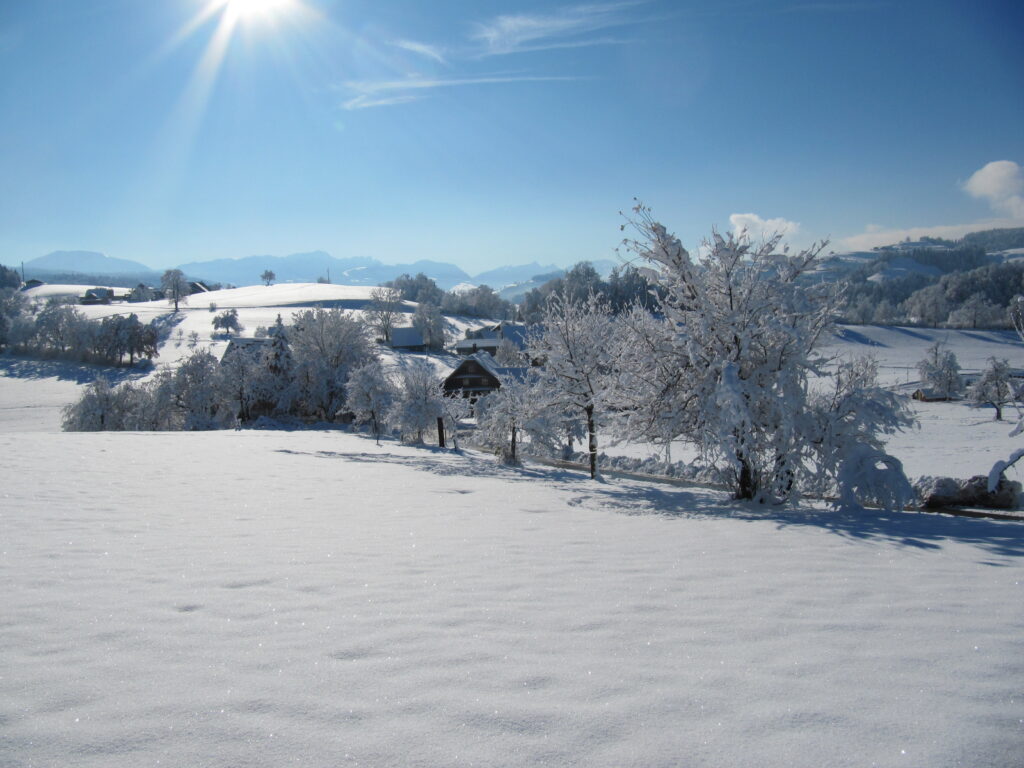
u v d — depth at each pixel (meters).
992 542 6.71
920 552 6.08
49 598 4.11
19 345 95.81
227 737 2.30
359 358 56.25
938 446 33.88
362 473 15.33
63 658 3.06
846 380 11.87
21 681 2.77
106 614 3.80
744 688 2.76
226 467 14.91
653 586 4.67
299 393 53.09
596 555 5.89
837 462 11.15
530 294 146.62
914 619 3.78
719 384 11.23
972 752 2.19
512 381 25.28
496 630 3.60
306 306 158.25
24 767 2.06
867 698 2.64
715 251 12.43
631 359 13.55
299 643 3.34
